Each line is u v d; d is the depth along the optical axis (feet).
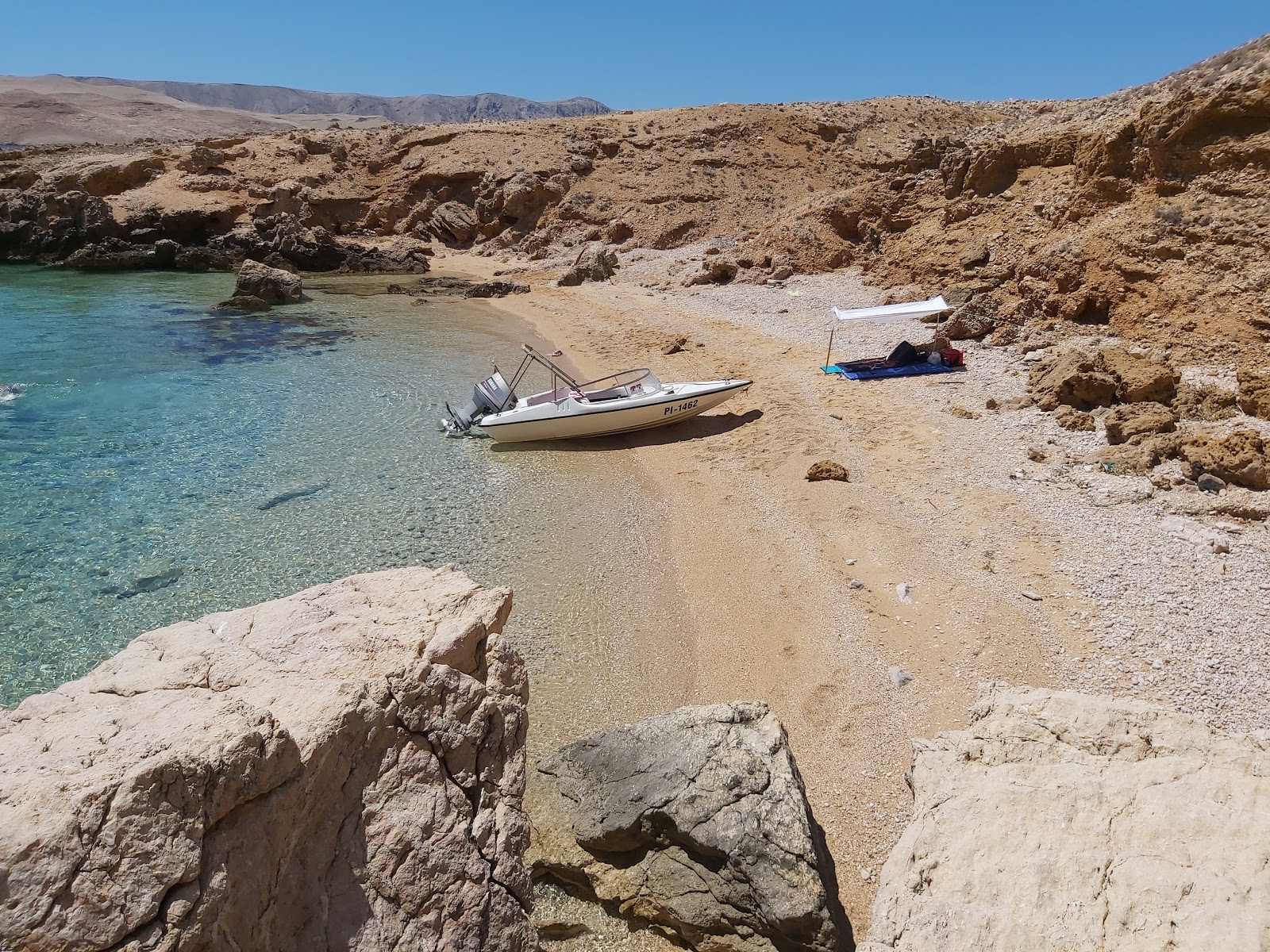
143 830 12.46
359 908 15.30
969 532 43.32
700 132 180.14
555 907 23.95
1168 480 45.80
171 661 17.97
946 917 17.25
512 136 185.98
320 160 190.70
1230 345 58.39
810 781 27.91
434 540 45.14
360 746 16.34
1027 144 93.04
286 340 92.07
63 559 42.01
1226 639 32.81
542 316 108.27
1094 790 19.60
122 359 81.51
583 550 44.47
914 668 33.06
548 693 32.63
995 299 81.05
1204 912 15.80
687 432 62.08
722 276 119.65
